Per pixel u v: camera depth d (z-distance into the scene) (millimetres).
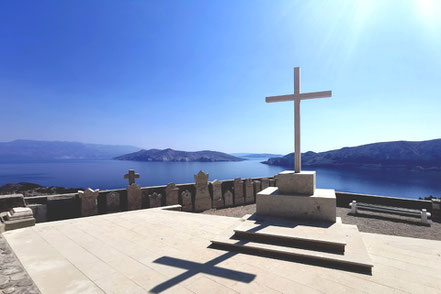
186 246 4574
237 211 10734
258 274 3377
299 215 5613
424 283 3119
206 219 6758
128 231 5586
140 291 2938
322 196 5523
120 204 9375
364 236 5414
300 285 3062
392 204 10391
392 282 3146
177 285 3082
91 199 8562
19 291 2834
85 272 3469
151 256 4078
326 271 3457
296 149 6262
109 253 4223
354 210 9906
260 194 6008
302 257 3887
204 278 3270
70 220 6621
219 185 11609
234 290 2951
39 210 7723
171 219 6754
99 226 6023
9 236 5203
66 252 4266
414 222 8695
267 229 4785
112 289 2988
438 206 9258
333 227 4898
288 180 6023
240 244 4371
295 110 6367
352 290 2943
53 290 2959
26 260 3908
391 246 4648
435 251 4352
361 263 3496
